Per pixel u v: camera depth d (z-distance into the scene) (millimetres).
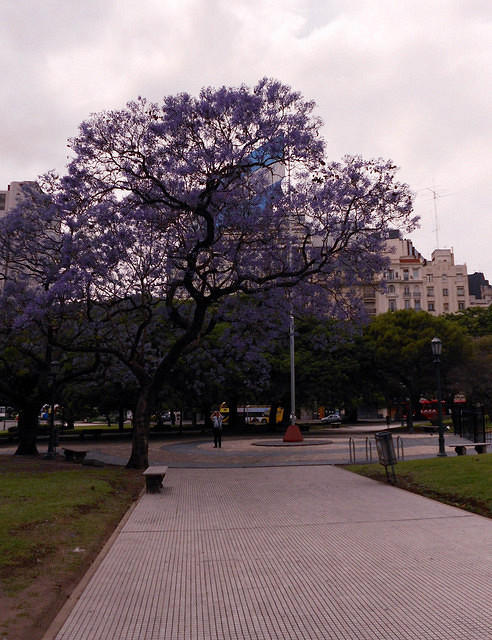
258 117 15922
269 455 23125
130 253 18000
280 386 41438
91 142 16516
